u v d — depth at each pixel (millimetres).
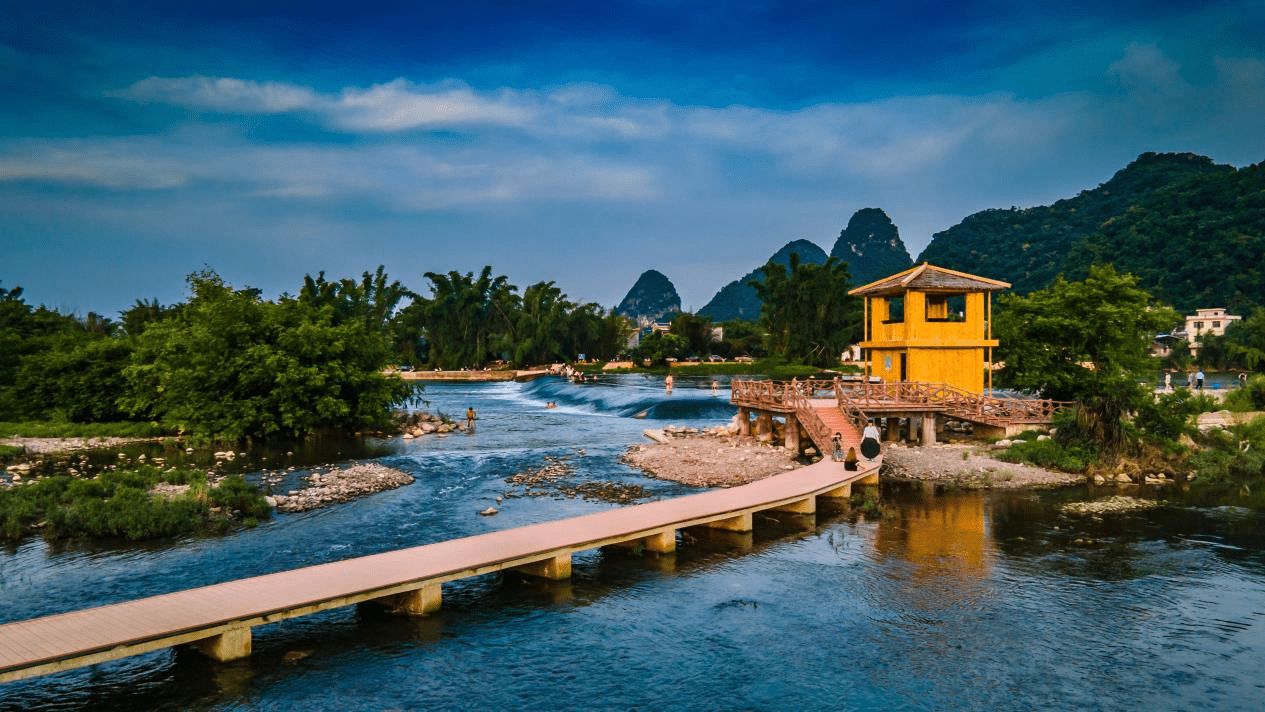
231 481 32844
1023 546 25953
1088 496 33250
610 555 25375
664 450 45250
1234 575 22953
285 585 19203
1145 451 38531
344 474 38344
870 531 27969
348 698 16047
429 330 153750
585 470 40094
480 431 58719
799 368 135125
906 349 48500
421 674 17094
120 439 53844
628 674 17156
